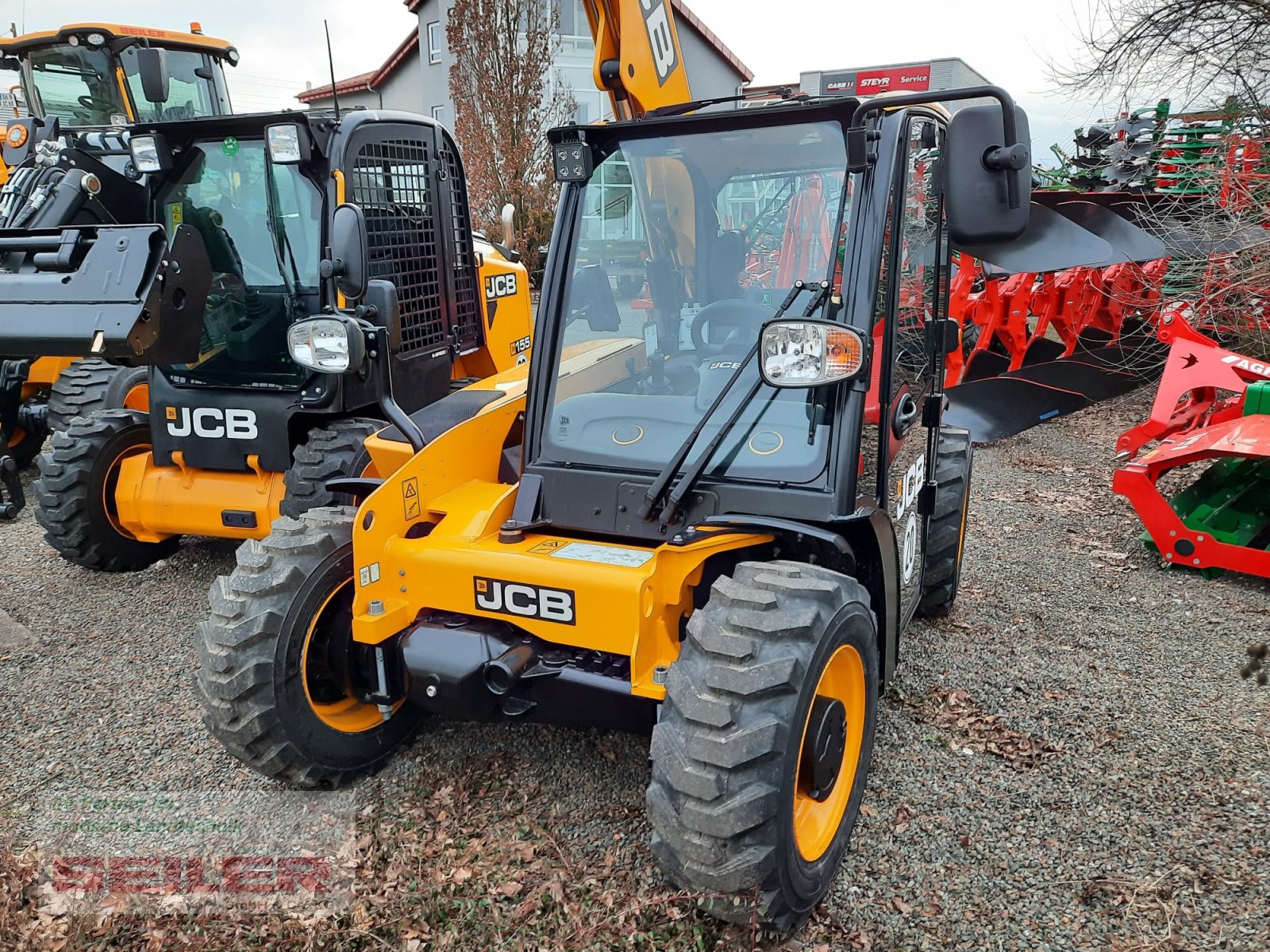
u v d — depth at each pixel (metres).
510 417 3.33
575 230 2.88
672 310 2.76
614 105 3.43
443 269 5.09
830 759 2.41
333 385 4.23
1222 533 4.75
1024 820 2.83
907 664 3.84
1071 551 5.12
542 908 2.50
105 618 4.56
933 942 2.37
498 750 3.25
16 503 4.02
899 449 2.97
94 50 6.92
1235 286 6.81
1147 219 7.34
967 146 2.38
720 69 22.64
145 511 4.69
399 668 2.86
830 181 2.57
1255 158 6.91
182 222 4.39
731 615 2.23
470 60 12.98
